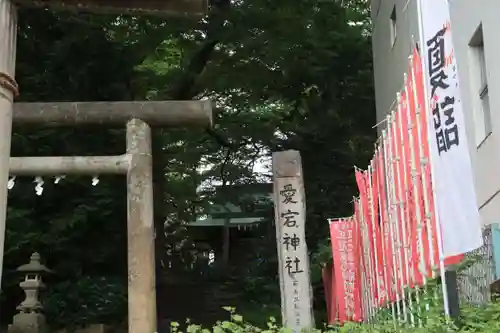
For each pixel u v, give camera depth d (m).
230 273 19.11
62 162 8.56
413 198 5.93
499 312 5.44
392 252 6.79
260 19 14.99
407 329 5.31
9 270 11.56
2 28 3.12
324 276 14.26
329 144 17.78
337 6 16.03
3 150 3.06
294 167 9.62
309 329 6.94
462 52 8.77
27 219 11.66
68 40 12.53
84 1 3.42
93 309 11.54
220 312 16.45
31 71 12.42
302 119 18.05
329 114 17.64
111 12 3.59
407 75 6.34
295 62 16.25
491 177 7.66
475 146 8.30
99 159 8.59
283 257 9.31
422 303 5.78
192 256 19.73
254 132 18.00
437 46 5.30
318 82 17.12
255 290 17.19
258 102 17.58
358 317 9.68
